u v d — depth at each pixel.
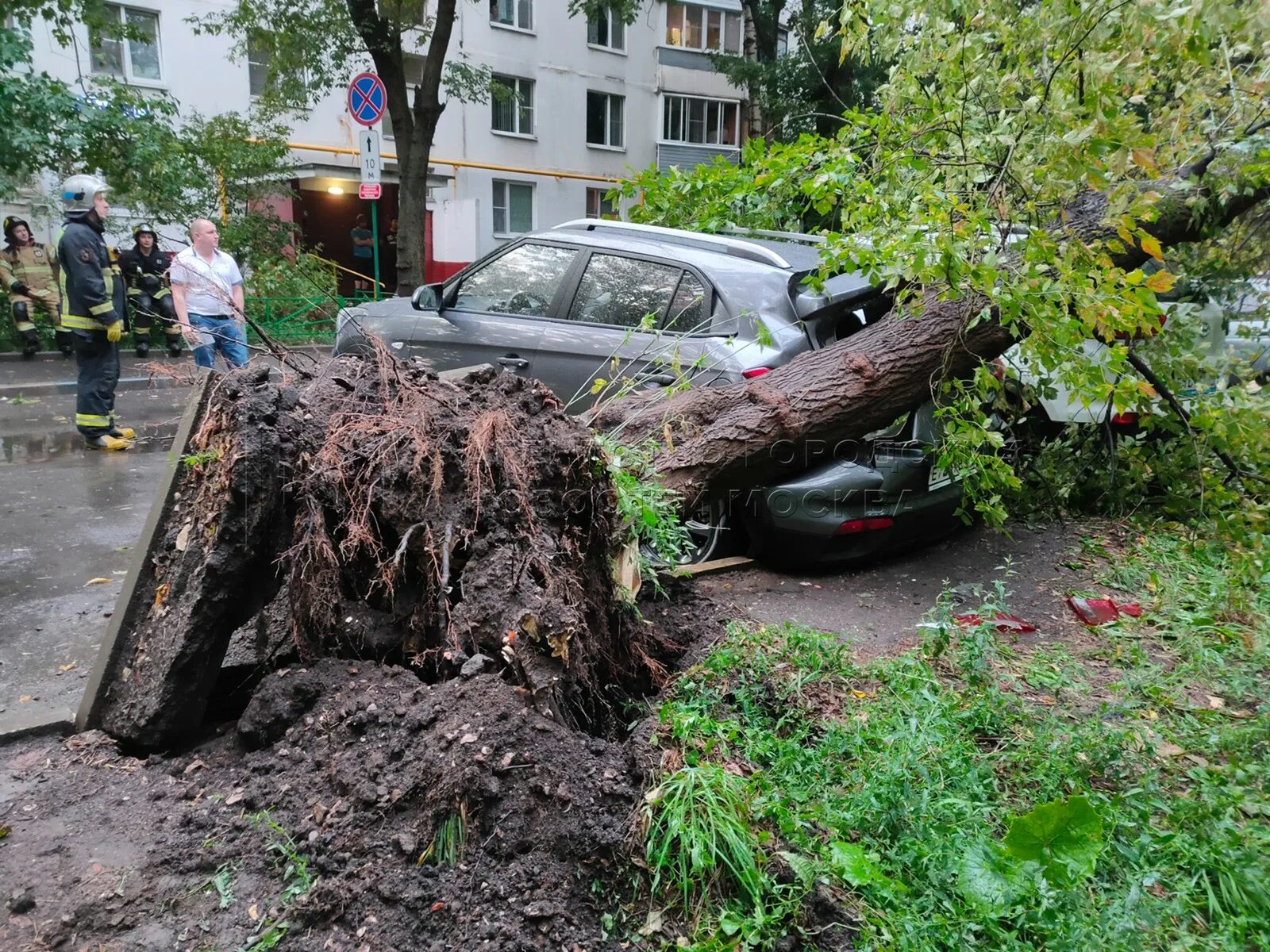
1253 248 6.04
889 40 4.82
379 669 2.93
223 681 3.46
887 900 2.31
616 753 2.71
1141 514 6.18
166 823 2.59
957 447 4.73
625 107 28.88
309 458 3.04
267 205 16.31
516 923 2.24
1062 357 4.22
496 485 3.10
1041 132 4.21
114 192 14.26
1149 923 2.24
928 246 3.82
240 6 15.69
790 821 2.51
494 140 25.83
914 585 5.11
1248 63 4.72
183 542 3.06
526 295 6.05
